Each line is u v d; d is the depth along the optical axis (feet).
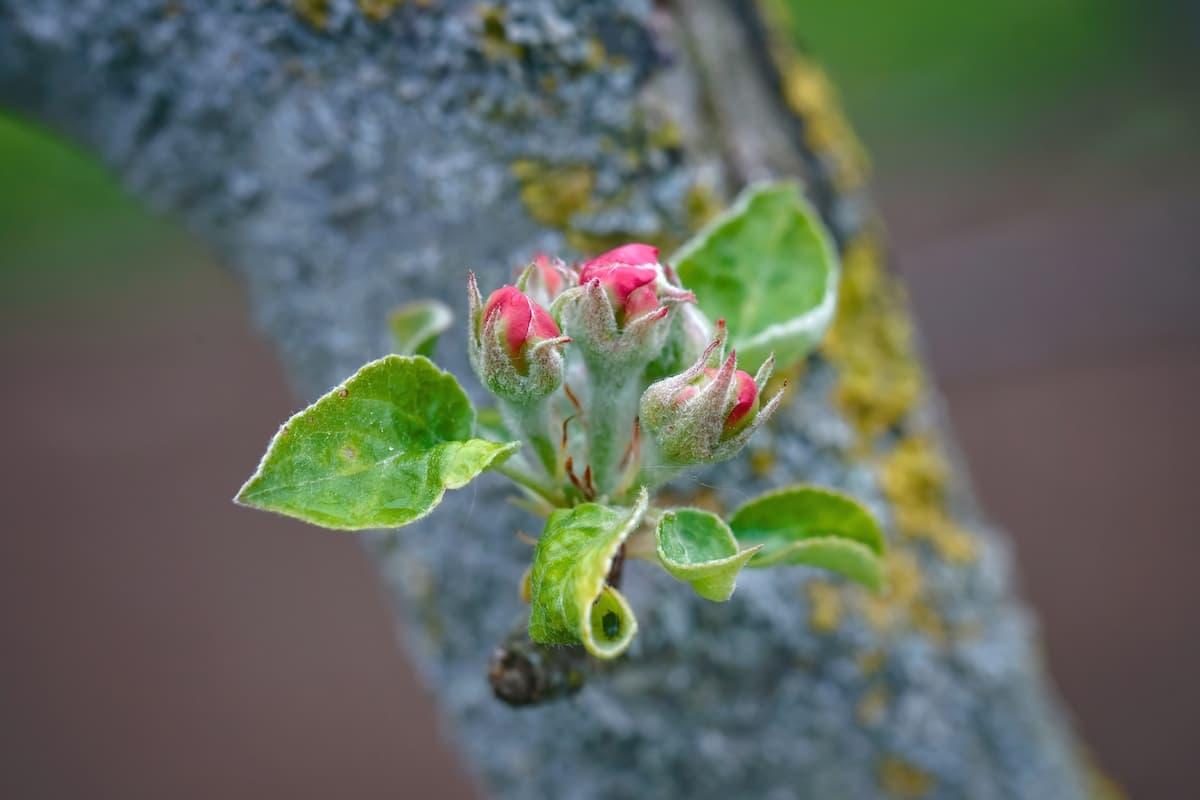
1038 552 2.42
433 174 0.95
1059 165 2.48
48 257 2.72
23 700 2.52
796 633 1.00
